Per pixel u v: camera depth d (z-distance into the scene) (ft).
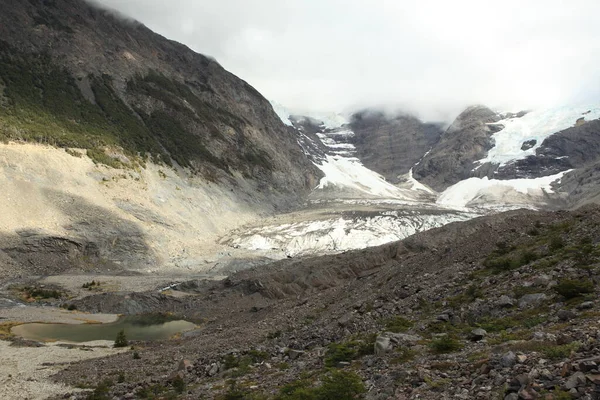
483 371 46.37
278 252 536.83
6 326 230.48
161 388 95.04
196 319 270.67
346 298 159.22
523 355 45.98
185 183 639.35
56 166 462.60
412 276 148.05
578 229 114.42
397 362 63.46
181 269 428.56
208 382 92.27
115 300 294.66
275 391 70.38
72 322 252.21
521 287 85.25
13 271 348.59
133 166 562.66
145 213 501.15
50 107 588.09
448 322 85.25
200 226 574.97
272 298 287.07
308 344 106.42
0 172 409.28
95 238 412.77
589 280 76.23
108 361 147.95
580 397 34.47
